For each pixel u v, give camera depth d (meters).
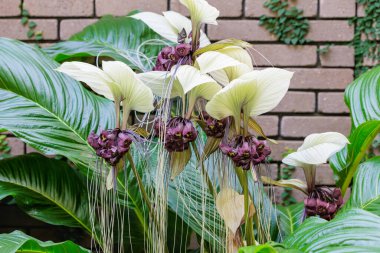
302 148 1.52
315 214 1.55
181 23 1.57
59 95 1.84
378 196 1.79
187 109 1.45
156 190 1.41
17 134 1.75
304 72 2.34
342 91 2.34
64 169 1.97
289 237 1.40
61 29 2.37
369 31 2.32
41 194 1.92
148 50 2.21
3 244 1.46
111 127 1.84
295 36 2.34
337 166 2.02
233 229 1.46
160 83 1.41
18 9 2.37
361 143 1.89
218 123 1.38
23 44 1.89
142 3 2.36
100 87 1.42
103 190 1.48
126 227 1.96
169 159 1.42
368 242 1.25
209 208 1.60
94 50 2.17
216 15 1.46
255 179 1.39
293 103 2.35
